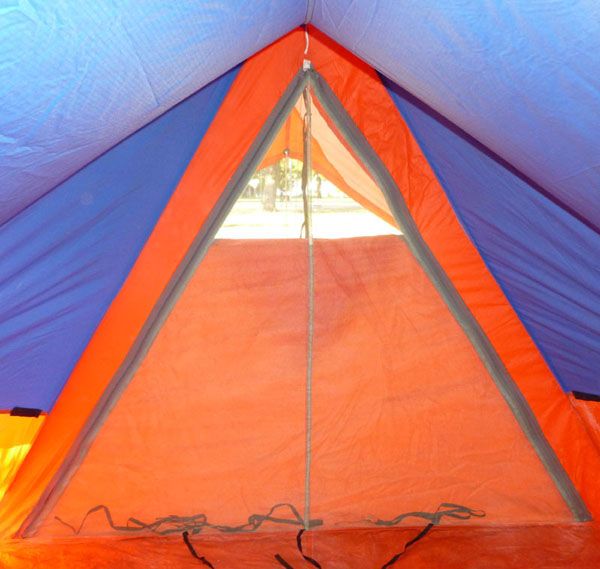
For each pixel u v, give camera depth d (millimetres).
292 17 1964
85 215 2363
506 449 2873
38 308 2428
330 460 2844
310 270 2896
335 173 2977
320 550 2639
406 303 2896
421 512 2820
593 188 1699
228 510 2770
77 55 1329
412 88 1945
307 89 2686
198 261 2721
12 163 1534
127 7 1307
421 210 2783
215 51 1732
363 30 1789
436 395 2891
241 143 2631
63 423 2672
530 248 2623
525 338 2828
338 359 2887
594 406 2779
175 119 2430
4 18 1154
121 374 2727
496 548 2652
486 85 1604
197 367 2826
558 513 2834
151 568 2496
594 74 1354
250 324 2859
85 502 2715
